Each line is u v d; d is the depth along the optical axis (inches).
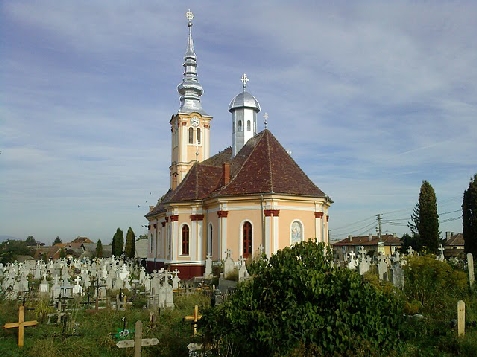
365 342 441.1
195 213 1770.4
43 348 685.3
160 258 2190.0
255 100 2242.9
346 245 3964.1
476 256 1830.7
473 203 1979.6
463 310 686.5
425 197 2178.9
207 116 2544.3
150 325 822.5
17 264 2304.4
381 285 847.7
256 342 466.6
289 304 466.9
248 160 1684.3
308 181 1664.6
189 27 2628.0
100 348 698.2
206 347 529.0
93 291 1279.5
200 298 1091.9
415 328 703.1
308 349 443.8
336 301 464.1
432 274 933.2
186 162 2486.5
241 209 1581.0
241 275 1193.4
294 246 531.5
